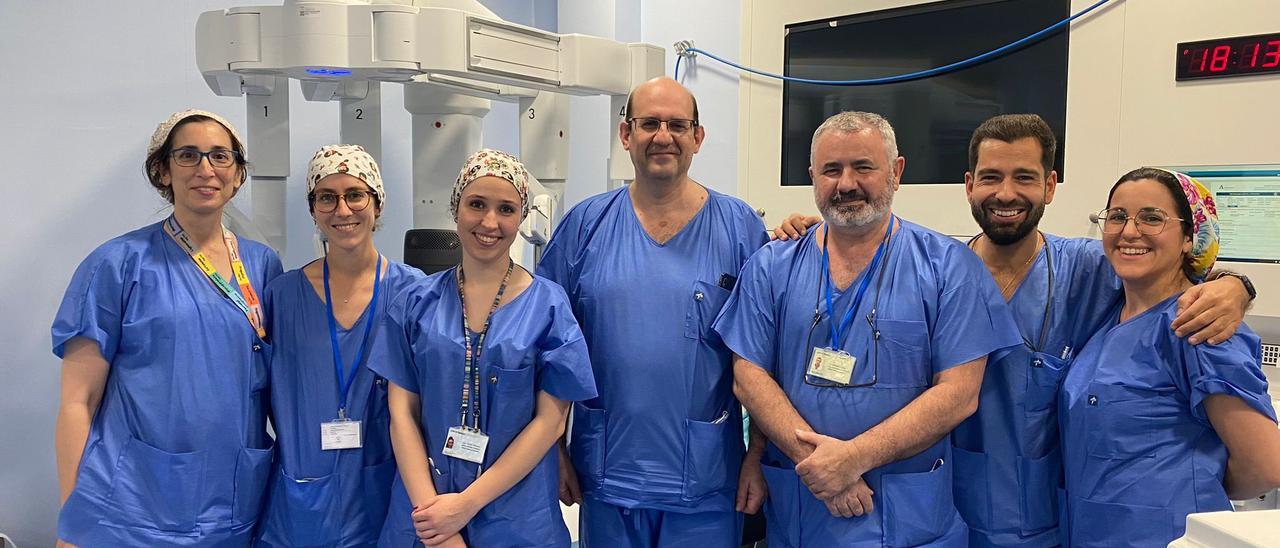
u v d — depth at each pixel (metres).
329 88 2.27
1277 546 0.80
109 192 2.65
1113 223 1.43
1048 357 1.53
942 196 2.15
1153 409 1.38
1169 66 1.82
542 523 1.55
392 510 1.56
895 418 1.42
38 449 2.61
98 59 2.59
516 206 1.55
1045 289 1.58
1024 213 1.53
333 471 1.62
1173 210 1.39
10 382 2.58
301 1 1.83
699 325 1.66
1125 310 1.48
